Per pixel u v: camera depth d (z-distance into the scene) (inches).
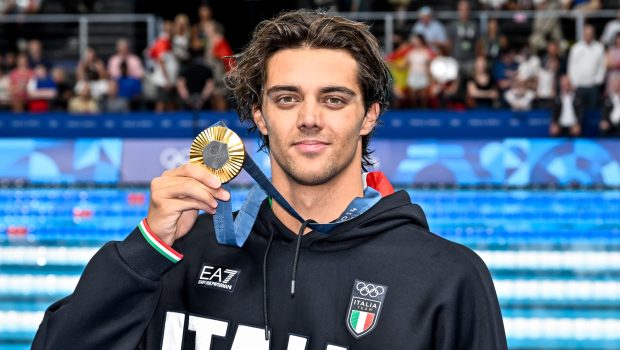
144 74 416.5
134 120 378.9
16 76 411.2
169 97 400.2
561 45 432.8
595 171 354.6
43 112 382.9
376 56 64.6
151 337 67.2
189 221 66.6
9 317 254.4
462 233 315.6
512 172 356.2
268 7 507.5
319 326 63.4
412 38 397.1
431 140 359.6
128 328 63.4
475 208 335.9
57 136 378.3
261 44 65.1
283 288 65.1
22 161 362.3
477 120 369.7
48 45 509.7
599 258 294.2
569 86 367.6
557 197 344.8
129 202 346.0
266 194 67.8
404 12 435.8
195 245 68.7
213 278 66.7
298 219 65.5
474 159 357.4
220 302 65.9
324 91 62.2
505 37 458.0
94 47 514.6
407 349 61.8
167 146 364.8
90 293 62.4
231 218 64.5
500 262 291.1
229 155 61.9
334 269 64.7
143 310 63.4
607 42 412.5
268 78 63.6
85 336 62.8
